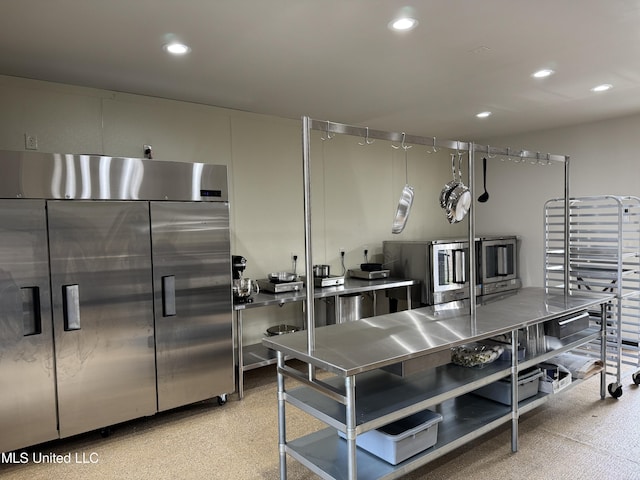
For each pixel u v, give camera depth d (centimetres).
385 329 250
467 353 271
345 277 502
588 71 316
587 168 486
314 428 301
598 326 368
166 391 315
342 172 501
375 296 494
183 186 319
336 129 218
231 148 416
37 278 264
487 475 238
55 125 327
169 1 208
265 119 439
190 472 250
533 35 253
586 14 227
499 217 574
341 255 503
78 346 279
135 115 362
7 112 310
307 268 214
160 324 311
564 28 244
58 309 271
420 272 481
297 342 227
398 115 440
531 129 516
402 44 263
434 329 247
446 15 227
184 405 334
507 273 539
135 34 244
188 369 325
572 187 498
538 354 286
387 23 235
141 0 206
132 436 296
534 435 282
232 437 291
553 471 241
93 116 343
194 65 294
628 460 250
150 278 306
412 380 248
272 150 445
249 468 253
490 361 268
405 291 498
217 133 407
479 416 258
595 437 277
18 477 248
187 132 389
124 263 294
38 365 265
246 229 429
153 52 270
